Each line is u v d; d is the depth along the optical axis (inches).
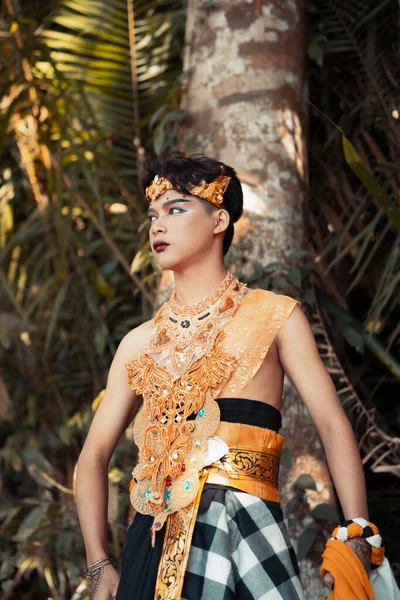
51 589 146.7
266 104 120.0
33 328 169.9
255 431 72.1
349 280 135.7
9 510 154.3
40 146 162.6
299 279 114.1
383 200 102.6
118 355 82.3
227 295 77.4
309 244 123.9
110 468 140.8
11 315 174.7
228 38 122.3
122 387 81.4
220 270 79.2
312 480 108.3
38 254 176.9
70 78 157.8
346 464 72.1
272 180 118.1
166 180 78.4
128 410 82.0
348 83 140.3
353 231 133.3
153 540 70.2
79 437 167.6
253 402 72.8
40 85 156.1
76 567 142.6
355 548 68.5
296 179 120.3
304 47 128.0
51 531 146.4
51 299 168.9
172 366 74.6
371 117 134.1
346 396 129.3
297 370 75.4
